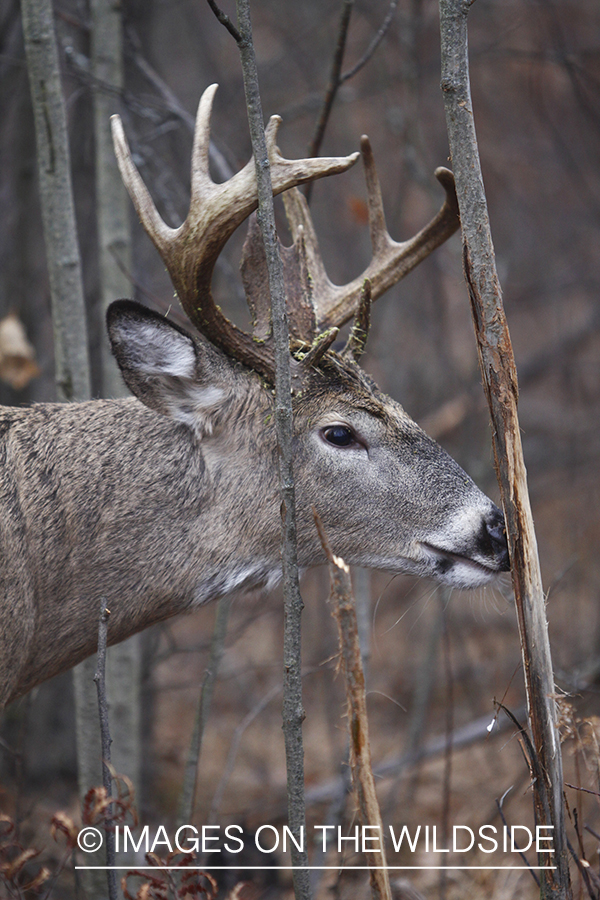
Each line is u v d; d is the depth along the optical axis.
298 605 6.45
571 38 19.55
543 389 22.77
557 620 16.97
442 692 15.71
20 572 7.86
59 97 9.20
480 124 22.12
